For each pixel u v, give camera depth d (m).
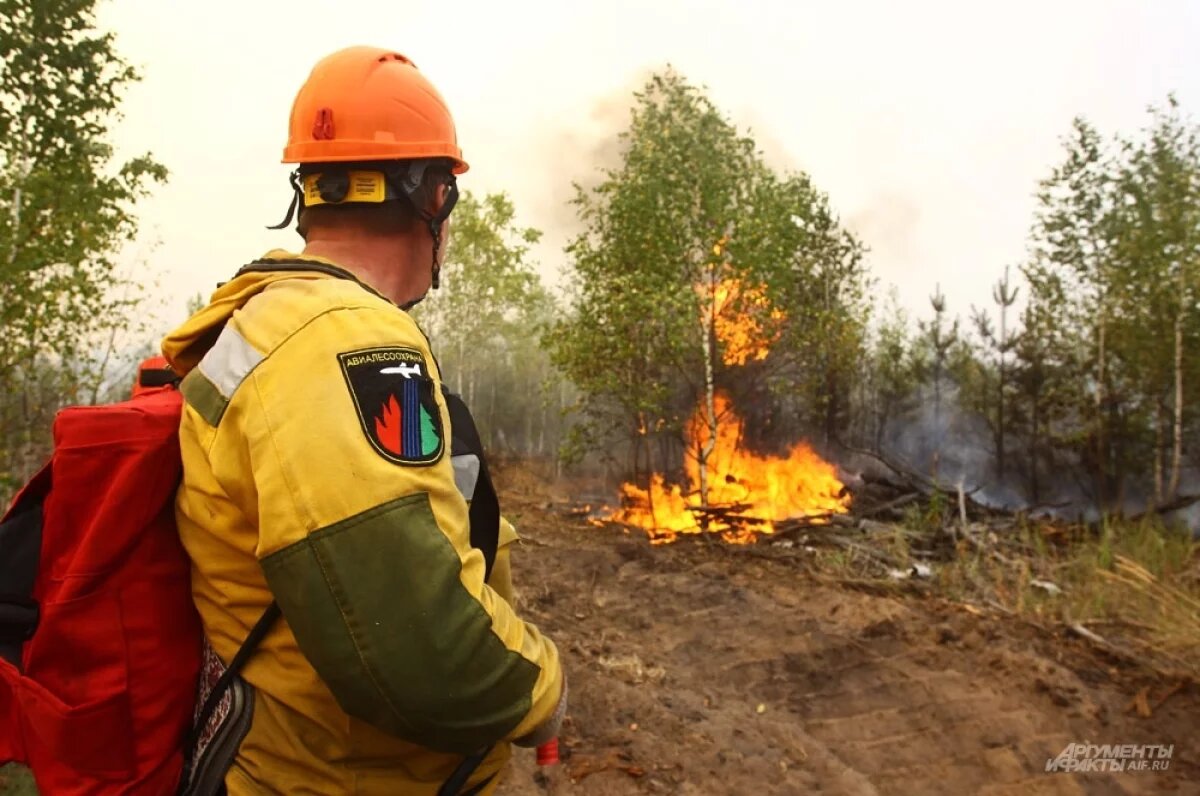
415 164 1.30
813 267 13.50
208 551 1.10
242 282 1.23
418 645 0.96
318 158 1.26
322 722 1.07
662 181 11.03
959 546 7.81
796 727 4.51
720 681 5.13
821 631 5.61
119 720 1.08
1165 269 10.51
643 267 10.99
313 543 0.96
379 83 1.30
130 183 9.17
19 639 1.15
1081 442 11.37
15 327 7.11
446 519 1.04
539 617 6.21
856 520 9.60
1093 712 4.48
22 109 8.70
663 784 3.81
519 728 1.12
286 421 1.00
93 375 8.31
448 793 1.17
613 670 5.14
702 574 7.44
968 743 4.26
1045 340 12.20
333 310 1.09
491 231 23.42
